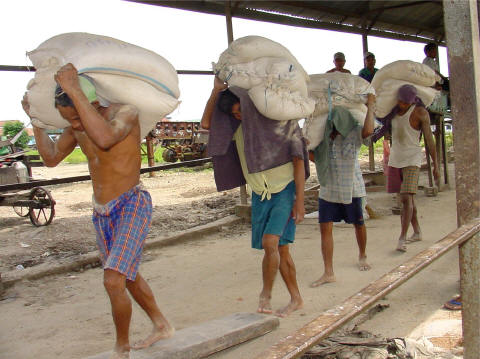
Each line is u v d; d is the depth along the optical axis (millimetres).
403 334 3576
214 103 4004
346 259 5664
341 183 4738
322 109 4754
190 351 3189
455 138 2885
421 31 14234
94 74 2945
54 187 15258
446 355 3178
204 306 4508
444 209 8188
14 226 9219
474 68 2770
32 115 3297
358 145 4773
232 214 8695
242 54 3746
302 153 3857
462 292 2844
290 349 1363
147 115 3141
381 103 5828
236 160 4168
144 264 6113
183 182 14898
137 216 2998
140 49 3125
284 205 3881
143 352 3143
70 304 4820
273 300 4504
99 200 3037
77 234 8094
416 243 6176
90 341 3875
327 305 4234
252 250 6418
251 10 8883
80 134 3018
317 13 10383
